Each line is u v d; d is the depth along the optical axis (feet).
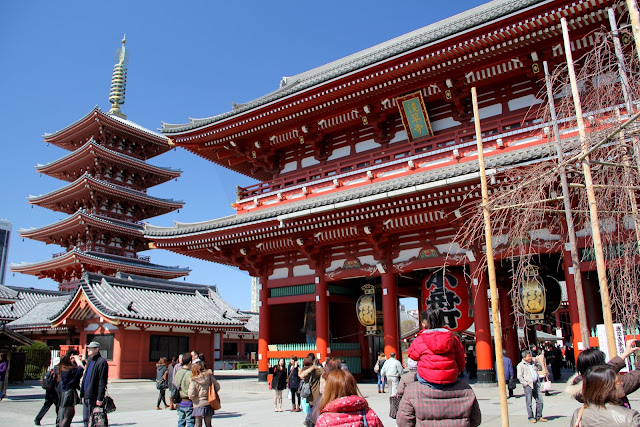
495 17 65.57
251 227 84.94
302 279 90.99
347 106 86.38
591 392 16.76
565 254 64.13
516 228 38.91
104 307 111.14
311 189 89.15
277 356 92.84
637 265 34.24
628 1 26.07
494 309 28.30
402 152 84.48
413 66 75.20
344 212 75.36
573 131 62.90
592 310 65.72
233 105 98.17
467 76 77.15
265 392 84.79
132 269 211.20
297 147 100.17
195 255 103.96
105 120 212.84
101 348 114.52
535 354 61.00
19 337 86.02
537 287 63.77
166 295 134.92
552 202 53.67
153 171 227.61
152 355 115.24
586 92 36.04
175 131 99.50
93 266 204.85
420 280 90.12
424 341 18.83
